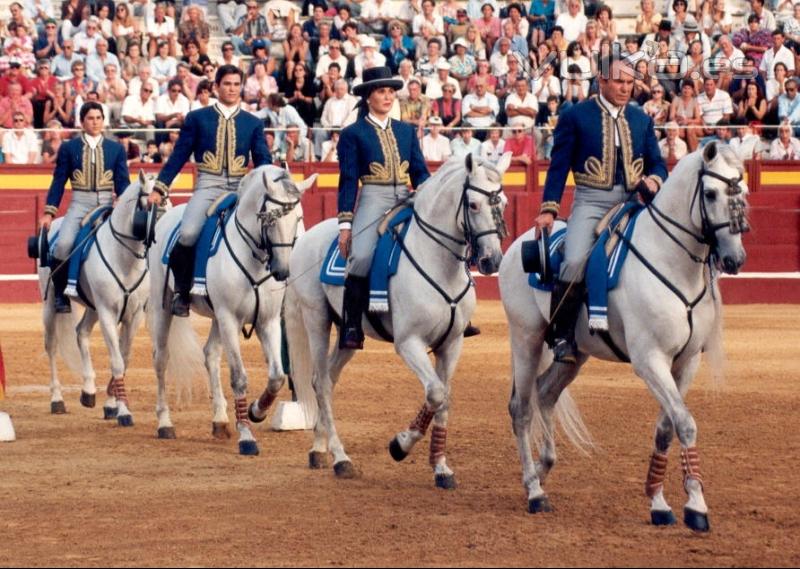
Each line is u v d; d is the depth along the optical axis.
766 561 8.34
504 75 29.69
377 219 11.03
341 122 28.81
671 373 9.77
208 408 15.78
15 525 9.65
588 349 10.02
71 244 15.20
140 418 15.04
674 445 12.95
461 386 17.41
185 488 10.99
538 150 28.56
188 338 13.86
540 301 10.09
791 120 28.86
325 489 10.91
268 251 11.91
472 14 32.41
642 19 31.06
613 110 10.00
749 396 16.34
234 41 32.00
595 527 9.35
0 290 28.84
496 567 8.21
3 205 28.70
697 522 9.11
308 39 30.95
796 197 28.91
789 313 26.89
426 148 27.92
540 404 10.38
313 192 28.48
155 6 31.73
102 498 10.60
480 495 10.61
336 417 14.78
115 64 30.06
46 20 31.28
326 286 11.39
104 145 15.51
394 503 10.30
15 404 16.20
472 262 10.04
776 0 32.00
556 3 31.56
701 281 9.34
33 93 29.42
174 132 28.00
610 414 14.92
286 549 8.77
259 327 13.18
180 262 13.28
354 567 8.26
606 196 9.98
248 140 13.55
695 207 9.10
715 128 27.55
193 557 8.59
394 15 32.56
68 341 15.85
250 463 12.21
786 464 11.88
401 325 10.59
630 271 9.39
